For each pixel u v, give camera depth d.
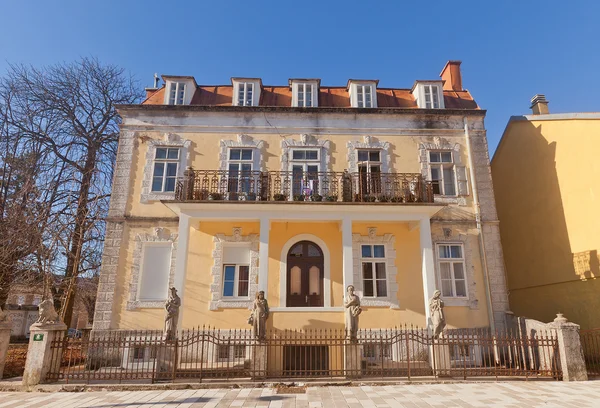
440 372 8.97
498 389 7.70
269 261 12.00
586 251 11.59
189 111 13.18
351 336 9.18
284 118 13.32
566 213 12.35
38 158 15.86
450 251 12.34
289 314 10.21
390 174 12.09
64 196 15.32
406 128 13.38
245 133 13.19
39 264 13.23
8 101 16.27
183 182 11.55
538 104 15.07
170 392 7.68
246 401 6.92
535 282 13.59
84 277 16.00
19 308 18.64
